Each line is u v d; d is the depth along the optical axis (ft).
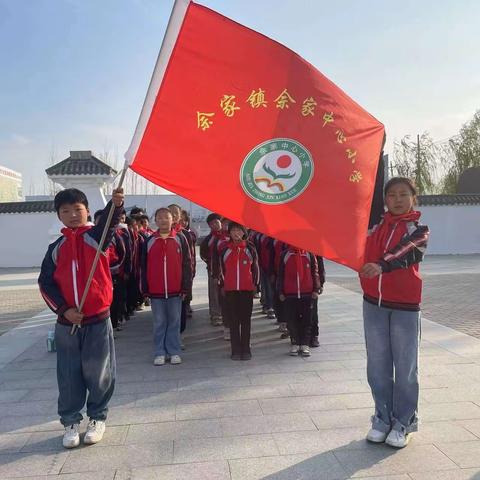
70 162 40.55
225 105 9.61
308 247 9.57
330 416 11.83
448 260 54.70
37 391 14.17
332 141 9.77
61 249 10.36
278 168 9.64
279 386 14.10
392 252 9.52
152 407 12.67
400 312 9.92
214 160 9.57
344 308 26.03
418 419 10.53
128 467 9.61
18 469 9.63
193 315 25.23
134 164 9.52
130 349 18.69
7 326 23.53
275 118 9.66
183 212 23.29
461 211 62.59
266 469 9.41
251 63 9.66
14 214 54.49
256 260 17.19
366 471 9.25
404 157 91.76
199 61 9.57
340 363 16.25
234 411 12.28
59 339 10.42
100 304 10.44
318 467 9.43
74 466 9.69
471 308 25.54
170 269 16.52
